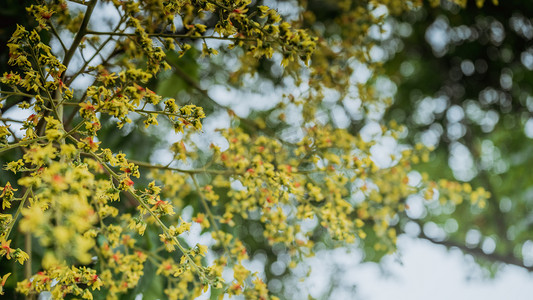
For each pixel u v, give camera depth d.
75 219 0.47
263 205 0.74
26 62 0.58
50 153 0.52
